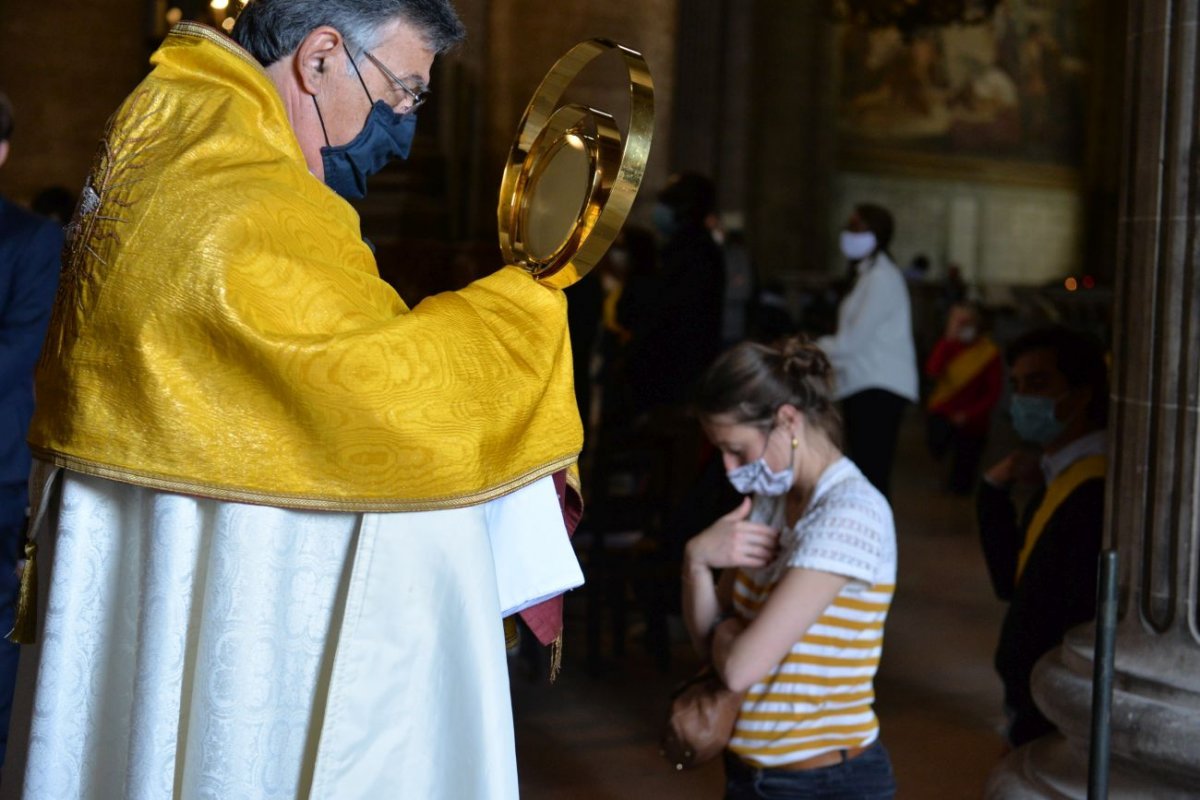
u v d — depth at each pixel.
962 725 4.21
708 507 4.47
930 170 22.75
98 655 1.45
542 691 4.50
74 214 1.46
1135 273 2.42
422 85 1.55
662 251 5.70
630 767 3.81
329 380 1.34
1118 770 2.39
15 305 3.05
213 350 1.34
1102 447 2.90
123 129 1.44
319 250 1.40
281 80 1.50
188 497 1.38
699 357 5.47
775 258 19.81
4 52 11.12
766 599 2.25
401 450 1.38
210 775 1.36
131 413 1.35
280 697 1.40
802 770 2.22
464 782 1.43
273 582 1.39
